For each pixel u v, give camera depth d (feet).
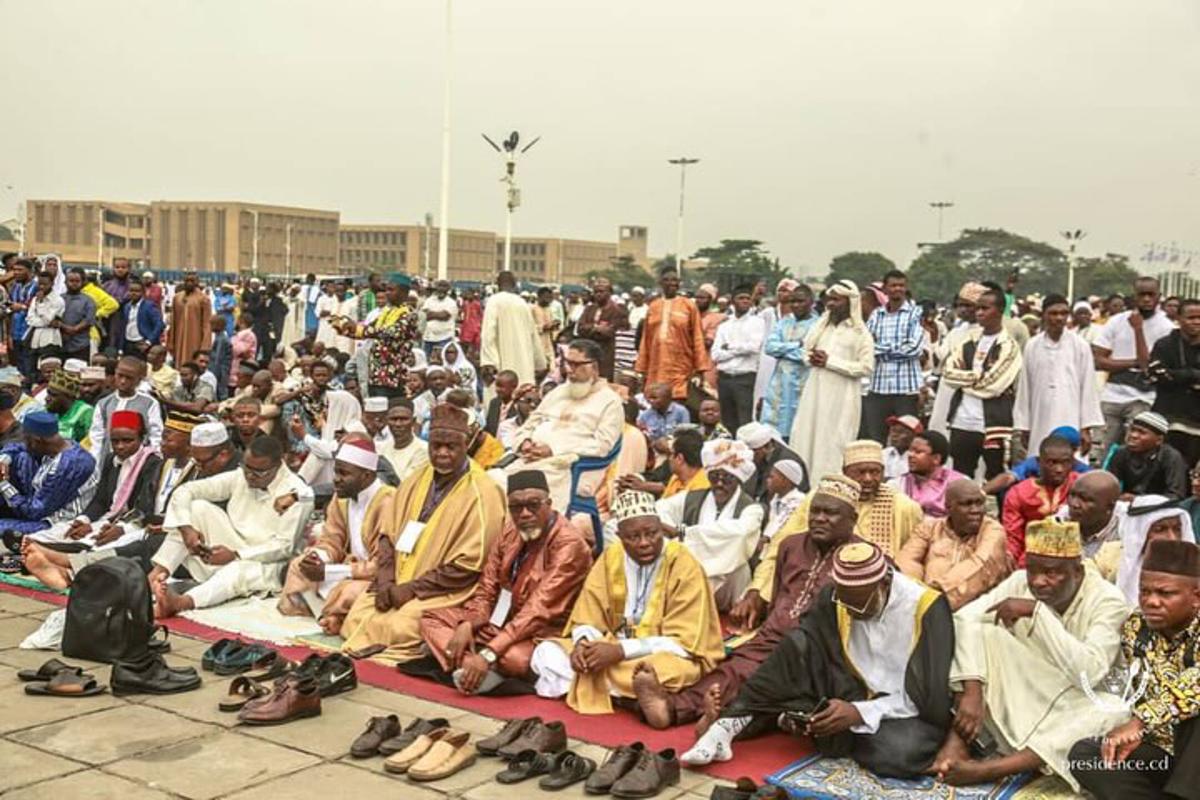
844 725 17.51
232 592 26.35
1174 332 30.17
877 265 205.87
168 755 17.56
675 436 27.99
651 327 43.47
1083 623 17.87
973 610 18.92
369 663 22.52
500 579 22.34
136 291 57.31
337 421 37.60
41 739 18.03
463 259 430.20
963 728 17.35
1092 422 32.91
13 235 396.98
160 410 37.27
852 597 17.51
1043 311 33.04
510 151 102.73
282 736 18.49
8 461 29.89
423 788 16.69
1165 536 20.92
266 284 85.97
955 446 33.83
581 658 19.85
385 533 24.40
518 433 31.27
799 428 35.35
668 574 20.74
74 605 21.95
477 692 20.72
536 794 16.63
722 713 18.16
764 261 227.20
